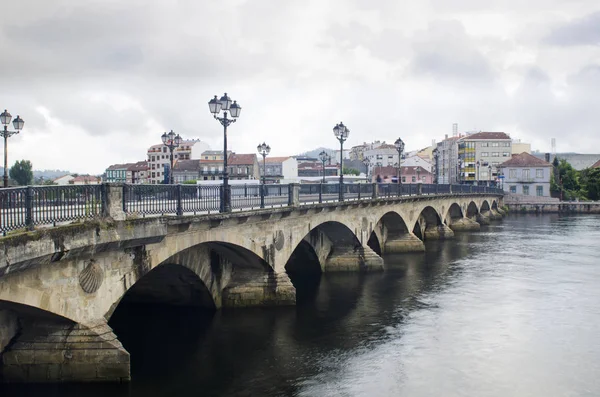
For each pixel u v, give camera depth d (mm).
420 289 34625
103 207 16625
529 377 20500
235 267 28781
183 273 25594
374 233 48281
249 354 22391
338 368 21078
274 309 28125
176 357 21906
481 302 31250
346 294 33156
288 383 19625
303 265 40125
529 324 26938
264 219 26531
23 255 13109
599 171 128375
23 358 16938
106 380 16953
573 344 24031
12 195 13273
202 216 20672
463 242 60250
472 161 148000
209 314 27344
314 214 32656
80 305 16531
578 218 97312
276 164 126938
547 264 44094
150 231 18062
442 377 20406
